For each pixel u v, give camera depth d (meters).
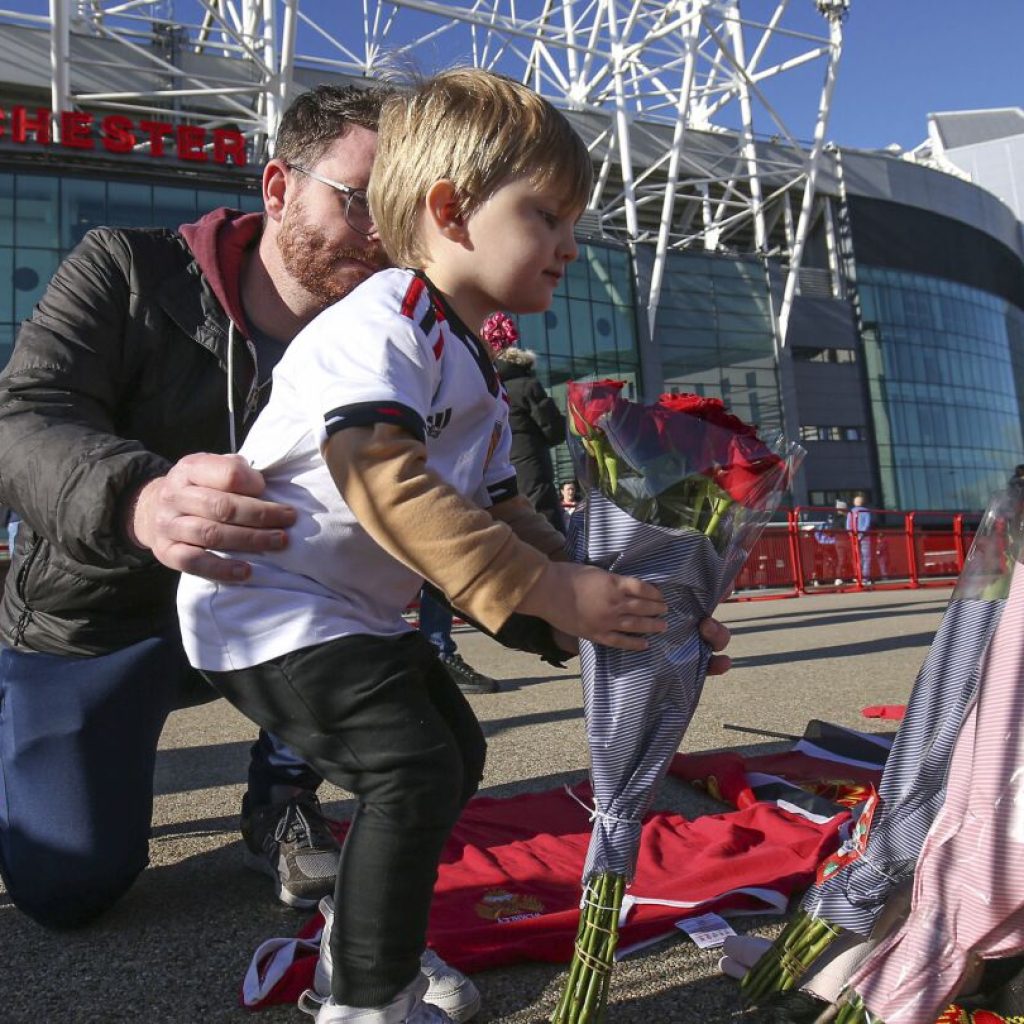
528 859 2.39
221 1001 1.72
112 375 2.14
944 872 1.27
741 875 2.22
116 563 1.62
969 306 45.31
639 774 1.36
